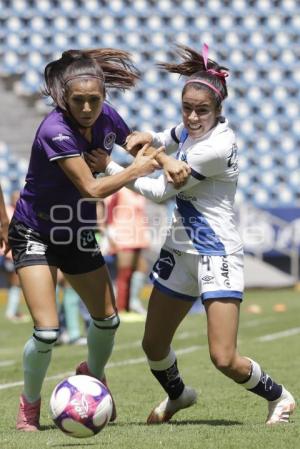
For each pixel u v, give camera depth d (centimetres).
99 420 1722
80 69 1898
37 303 2019
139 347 4000
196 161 1920
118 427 2031
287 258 7475
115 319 2150
